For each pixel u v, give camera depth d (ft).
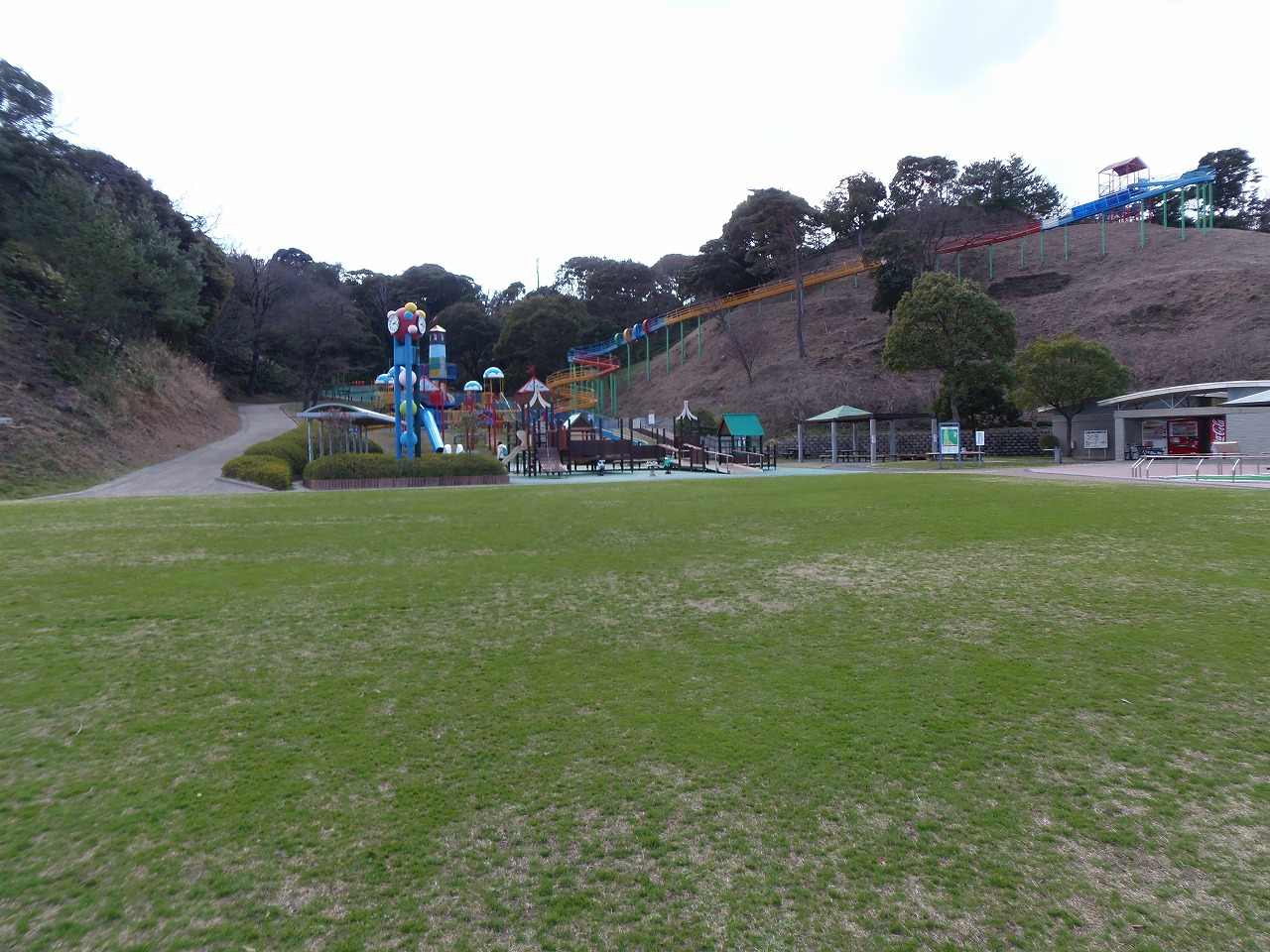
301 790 14.12
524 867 11.82
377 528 46.62
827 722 16.81
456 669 20.47
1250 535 39.29
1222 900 10.84
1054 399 132.46
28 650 22.11
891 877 11.49
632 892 11.21
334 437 119.14
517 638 23.27
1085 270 221.66
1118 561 33.14
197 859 12.03
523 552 37.63
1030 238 257.14
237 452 122.83
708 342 255.50
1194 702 17.62
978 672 19.74
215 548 38.86
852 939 10.17
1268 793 13.62
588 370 224.12
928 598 27.40
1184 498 56.65
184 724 17.02
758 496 65.00
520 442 145.79
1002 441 151.74
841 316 232.94
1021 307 208.33
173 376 149.69
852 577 30.99
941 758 15.11
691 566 33.68
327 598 28.19
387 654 21.83
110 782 14.46
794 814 13.19
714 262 256.93
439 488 83.41
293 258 285.02
